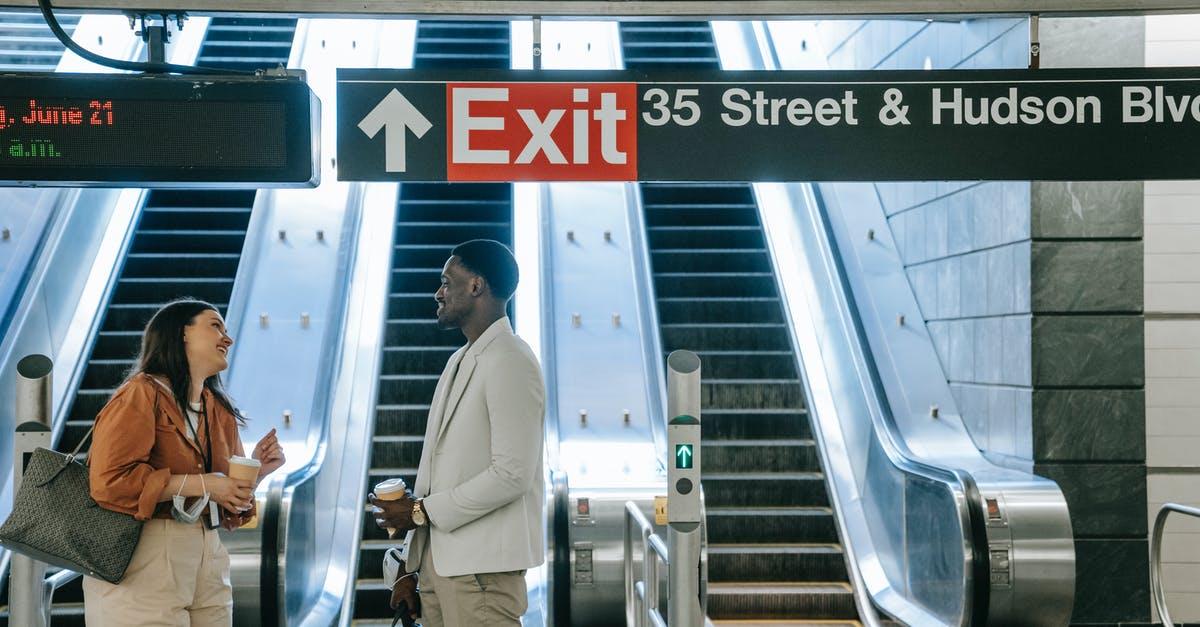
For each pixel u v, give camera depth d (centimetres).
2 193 627
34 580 332
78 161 370
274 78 378
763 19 437
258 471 297
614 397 647
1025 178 388
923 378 640
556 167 386
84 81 370
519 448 291
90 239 721
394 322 734
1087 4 421
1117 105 388
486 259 308
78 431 609
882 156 389
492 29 1070
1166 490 553
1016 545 455
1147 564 551
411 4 417
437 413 308
